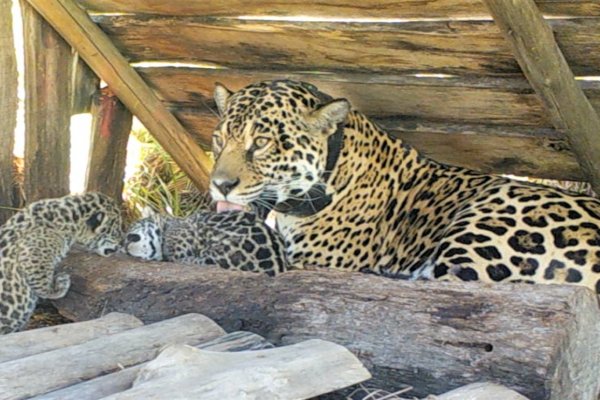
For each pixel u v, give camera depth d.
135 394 4.52
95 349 5.49
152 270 6.90
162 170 10.57
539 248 6.32
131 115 9.22
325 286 6.00
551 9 6.45
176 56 8.39
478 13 6.69
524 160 7.80
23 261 7.09
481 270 6.25
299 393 4.75
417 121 7.92
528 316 5.28
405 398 5.44
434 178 7.36
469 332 5.38
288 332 5.96
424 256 6.92
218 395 4.52
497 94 7.24
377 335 5.66
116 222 7.80
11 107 8.70
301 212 7.34
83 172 10.16
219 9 7.66
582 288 5.42
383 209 7.41
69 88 8.90
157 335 5.76
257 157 6.95
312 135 7.07
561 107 6.55
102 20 8.37
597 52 6.57
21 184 9.08
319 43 7.52
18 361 5.23
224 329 6.20
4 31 8.55
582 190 9.18
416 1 6.80
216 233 7.48
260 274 6.43
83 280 7.15
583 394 5.48
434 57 7.19
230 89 8.47
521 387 5.16
